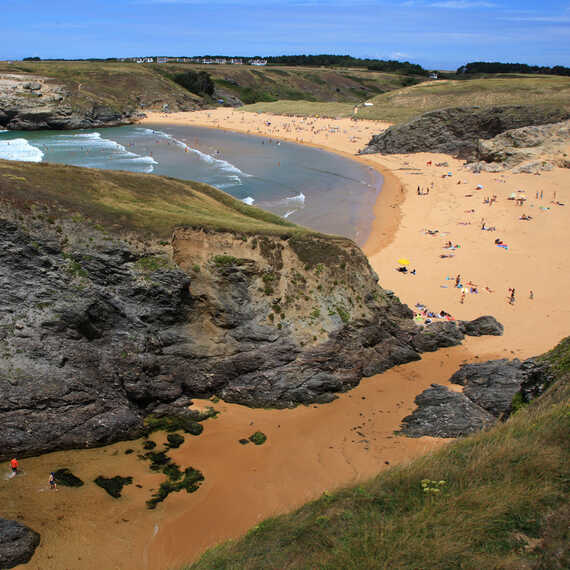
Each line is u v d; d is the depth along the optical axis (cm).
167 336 3197
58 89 16988
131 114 19088
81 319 2936
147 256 3231
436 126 12281
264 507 2330
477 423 2895
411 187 9581
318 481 2481
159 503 2378
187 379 3225
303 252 3694
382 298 3934
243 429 3005
